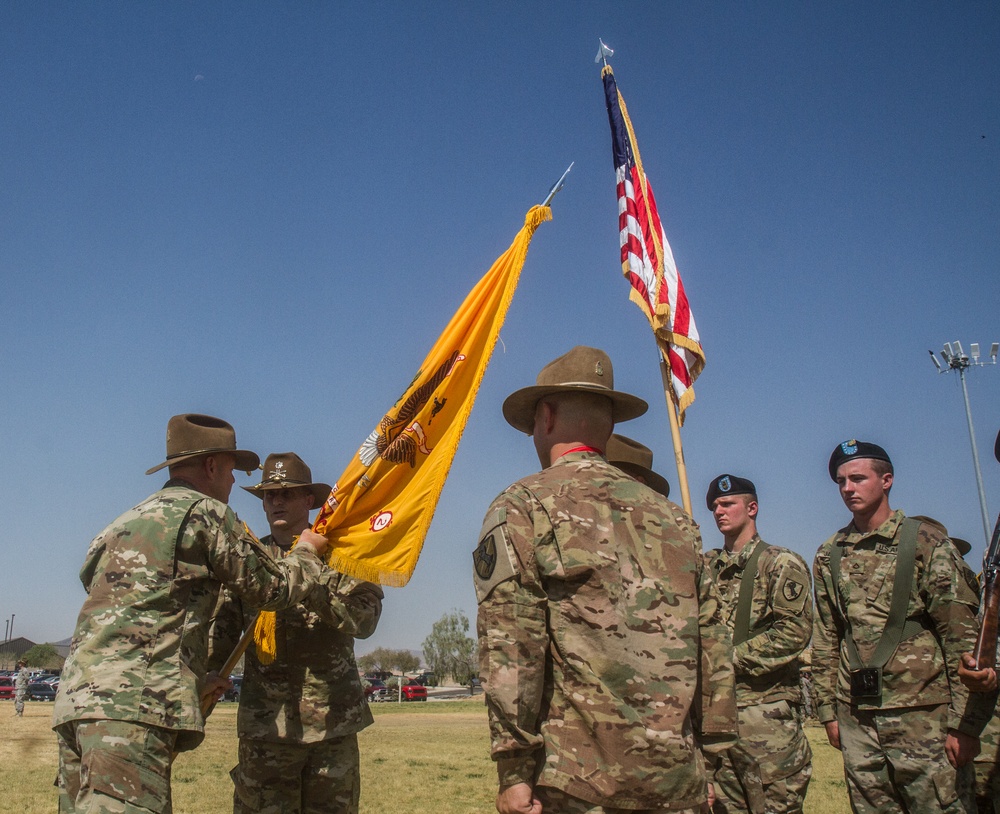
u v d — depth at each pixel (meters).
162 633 4.78
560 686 3.39
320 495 6.82
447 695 71.25
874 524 6.08
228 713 29.66
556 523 3.47
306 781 5.77
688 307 6.50
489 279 5.61
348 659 5.99
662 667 3.37
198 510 5.02
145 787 4.45
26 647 111.94
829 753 15.84
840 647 6.23
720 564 7.16
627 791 3.21
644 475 6.12
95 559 5.00
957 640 5.43
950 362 28.06
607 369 3.99
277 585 5.20
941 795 5.50
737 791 6.35
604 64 6.90
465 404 5.53
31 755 13.37
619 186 6.54
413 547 5.45
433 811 9.51
